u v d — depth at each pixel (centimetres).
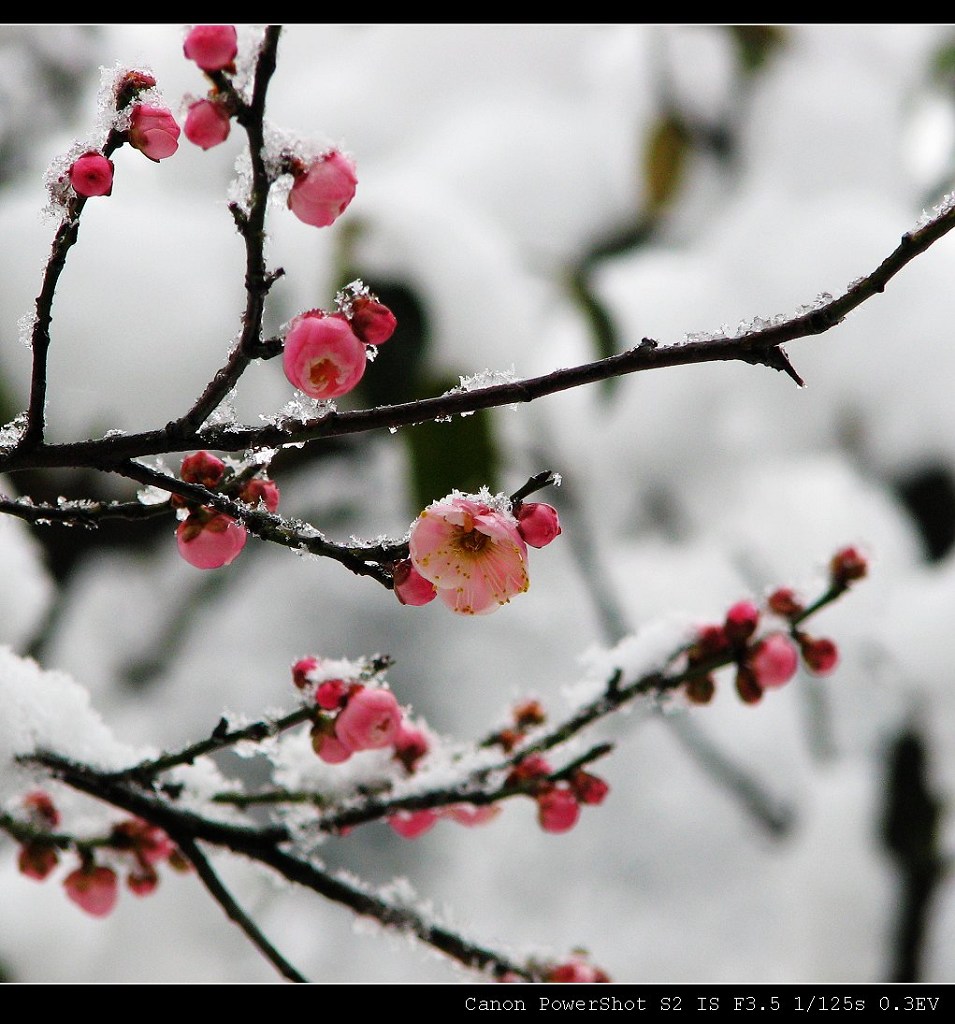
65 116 794
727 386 813
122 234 592
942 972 690
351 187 221
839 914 723
